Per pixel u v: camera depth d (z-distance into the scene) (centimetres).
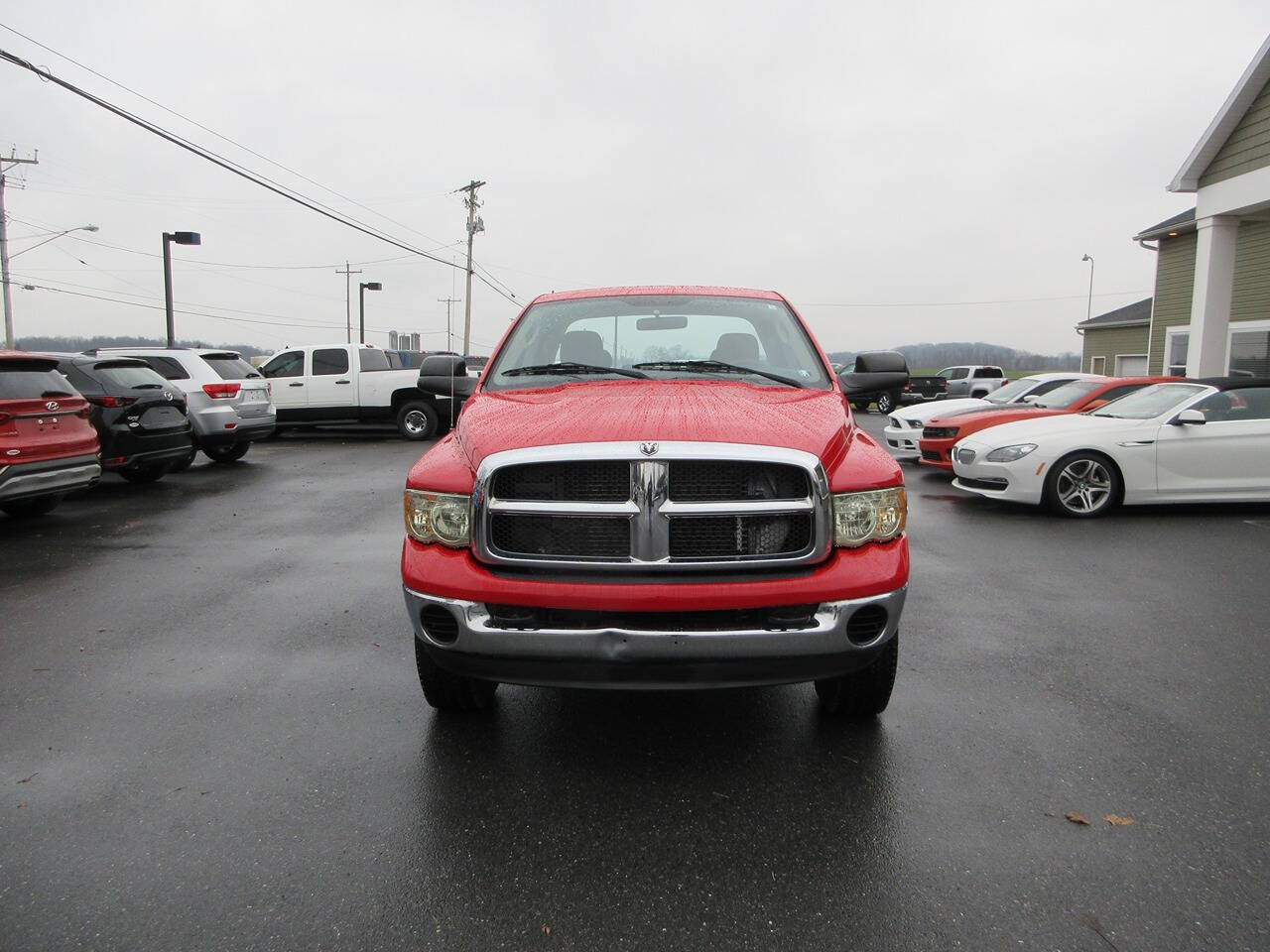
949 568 609
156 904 230
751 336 425
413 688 388
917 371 3422
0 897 234
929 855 252
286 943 214
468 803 284
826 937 216
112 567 632
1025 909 226
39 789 295
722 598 272
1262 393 823
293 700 374
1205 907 226
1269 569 604
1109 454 802
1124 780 295
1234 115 1271
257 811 280
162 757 319
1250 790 288
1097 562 627
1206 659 416
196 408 1188
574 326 435
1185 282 1984
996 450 830
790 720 348
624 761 314
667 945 213
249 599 542
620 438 283
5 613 512
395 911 227
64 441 753
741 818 273
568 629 277
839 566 282
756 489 281
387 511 884
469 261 4316
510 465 281
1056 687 380
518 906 229
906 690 378
